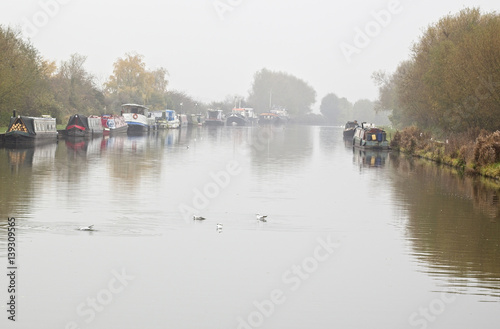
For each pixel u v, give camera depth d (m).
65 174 46.44
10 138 73.56
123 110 120.69
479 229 30.39
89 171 48.94
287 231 29.38
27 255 24.11
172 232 28.48
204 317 19.06
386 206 36.50
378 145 84.56
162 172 50.28
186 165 56.31
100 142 85.06
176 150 74.31
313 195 40.25
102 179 44.47
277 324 18.73
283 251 25.86
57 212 31.72
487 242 27.77
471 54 63.69
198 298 20.45
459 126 67.88
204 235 28.09
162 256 24.58
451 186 45.66
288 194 40.34
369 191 42.62
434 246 26.92
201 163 58.59
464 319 19.22
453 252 26.02
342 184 46.16
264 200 37.69
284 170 55.09
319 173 53.47
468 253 25.89
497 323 18.98
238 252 25.53
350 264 24.23
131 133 113.75
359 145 87.06
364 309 19.89
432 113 78.81
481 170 53.06
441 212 34.75
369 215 33.62
